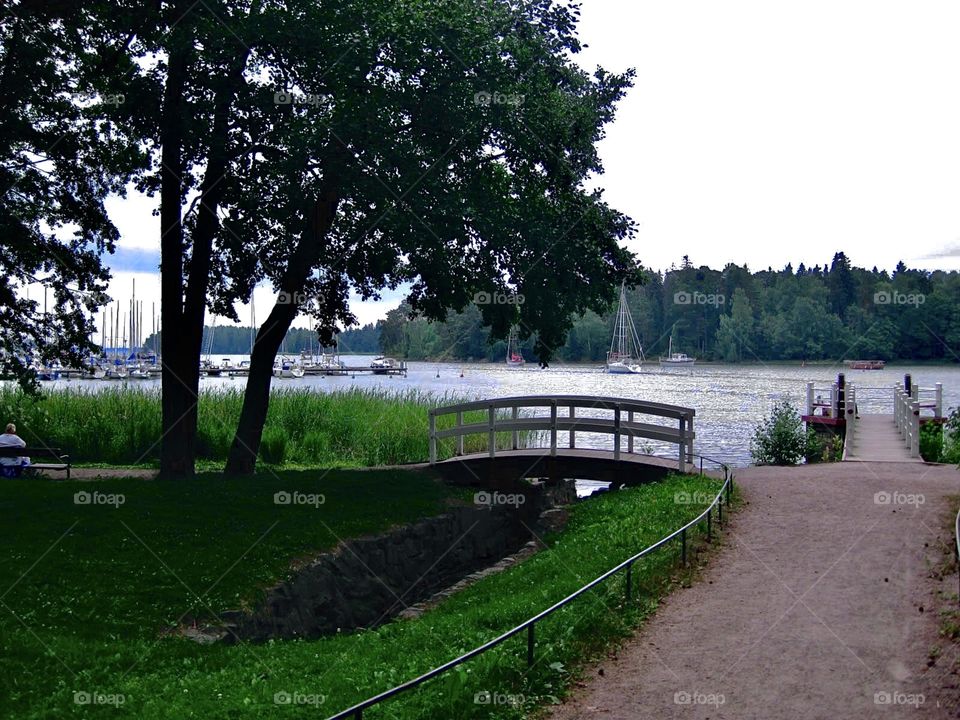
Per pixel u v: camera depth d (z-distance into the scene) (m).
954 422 21.95
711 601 12.16
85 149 24.08
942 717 8.32
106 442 29.12
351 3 19.42
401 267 23.88
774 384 96.06
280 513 18.05
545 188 22.64
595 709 8.95
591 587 11.86
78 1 20.88
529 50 21.08
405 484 21.95
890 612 11.29
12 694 10.02
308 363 137.25
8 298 24.73
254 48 19.48
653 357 140.62
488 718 8.96
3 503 17.62
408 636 12.53
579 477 22.89
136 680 10.73
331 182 19.55
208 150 20.09
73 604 12.80
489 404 23.45
